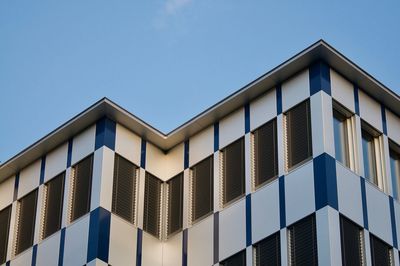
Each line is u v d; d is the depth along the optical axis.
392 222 34.41
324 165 32.75
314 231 32.06
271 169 34.88
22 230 38.88
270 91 36.25
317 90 34.31
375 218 33.72
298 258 32.22
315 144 33.47
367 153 35.69
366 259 32.44
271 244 33.41
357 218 32.94
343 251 31.72
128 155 37.88
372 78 35.72
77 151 38.12
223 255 34.94
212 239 35.75
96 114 37.66
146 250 36.72
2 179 41.16
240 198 35.47
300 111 34.72
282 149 34.69
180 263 36.44
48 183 38.84
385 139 36.19
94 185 36.47
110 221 35.88
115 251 35.50
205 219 36.50
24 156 39.69
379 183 35.31
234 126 37.12
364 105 35.94
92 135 37.84
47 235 37.56
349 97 35.38
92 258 34.78
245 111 36.94
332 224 31.73
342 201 32.62
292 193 33.47
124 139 38.00
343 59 34.78
